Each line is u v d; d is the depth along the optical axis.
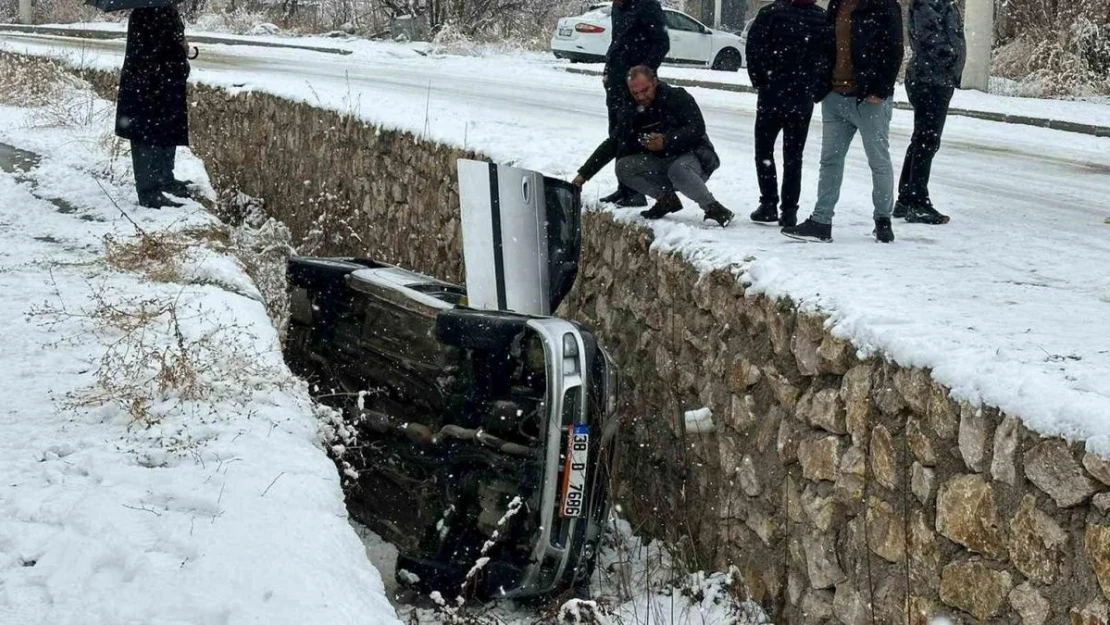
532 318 6.36
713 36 27.77
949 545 4.58
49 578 3.85
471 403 6.55
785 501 5.92
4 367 5.84
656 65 9.09
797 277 6.17
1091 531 3.81
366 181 13.52
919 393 4.80
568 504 6.14
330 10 33.31
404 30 29.80
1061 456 3.93
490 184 7.02
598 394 6.40
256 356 5.90
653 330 7.79
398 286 7.40
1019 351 4.74
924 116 8.45
